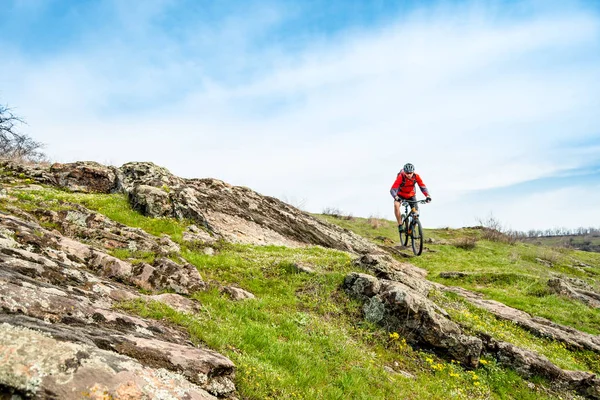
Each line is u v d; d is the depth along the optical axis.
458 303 17.66
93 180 24.34
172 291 10.74
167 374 4.92
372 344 12.05
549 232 104.88
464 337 12.65
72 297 6.33
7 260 7.03
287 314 11.69
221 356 6.44
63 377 3.79
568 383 12.85
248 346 8.21
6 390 3.44
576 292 25.06
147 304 8.30
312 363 8.61
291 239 27.34
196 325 8.12
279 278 15.63
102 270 10.48
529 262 37.56
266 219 28.34
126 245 13.98
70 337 4.46
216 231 21.80
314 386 7.65
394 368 10.97
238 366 6.82
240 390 6.17
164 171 27.16
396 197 15.95
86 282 8.15
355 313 13.52
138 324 6.57
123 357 4.65
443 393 10.22
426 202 15.89
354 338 12.00
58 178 23.70
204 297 11.00
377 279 14.67
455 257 36.25
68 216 15.34
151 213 20.39
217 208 25.52
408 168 16.05
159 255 13.41
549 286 25.33
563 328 18.16
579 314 21.59
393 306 13.07
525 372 12.86
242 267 16.09
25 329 4.16
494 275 27.20
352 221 55.31
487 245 45.62
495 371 12.61
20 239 9.44
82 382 3.87
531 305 22.45
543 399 11.91
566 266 38.66
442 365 11.95
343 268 16.89
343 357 9.79
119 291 8.45
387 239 44.84
